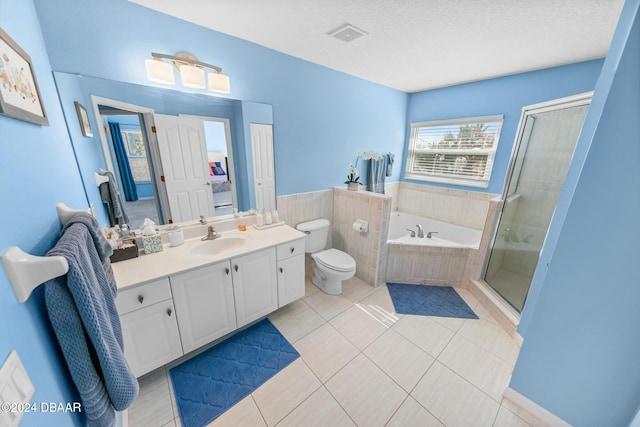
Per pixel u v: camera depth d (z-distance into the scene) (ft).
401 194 13.28
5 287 1.50
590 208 3.36
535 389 4.25
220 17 5.22
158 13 5.00
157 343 4.62
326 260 7.72
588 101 5.17
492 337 6.15
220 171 6.57
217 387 4.80
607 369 3.51
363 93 9.71
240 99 6.50
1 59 1.95
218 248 6.18
